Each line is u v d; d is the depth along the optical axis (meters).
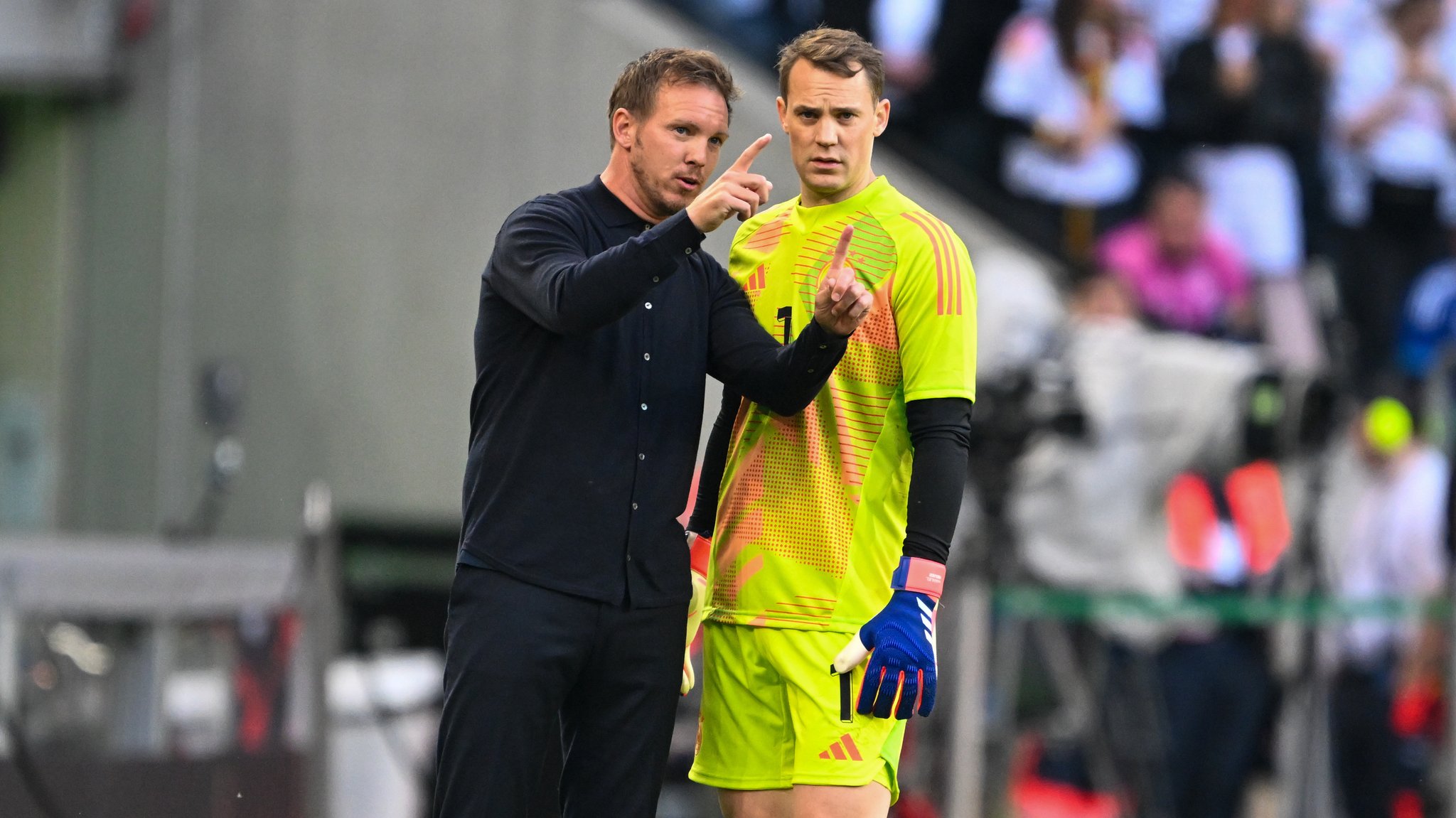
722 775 12.38
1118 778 21.39
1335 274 31.45
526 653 11.17
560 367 11.42
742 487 12.25
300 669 20.72
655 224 11.87
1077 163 29.06
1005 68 29.81
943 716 20.48
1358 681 22.94
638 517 11.46
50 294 31.11
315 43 29.47
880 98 12.02
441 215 28.81
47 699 19.30
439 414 28.67
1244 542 23.44
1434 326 31.61
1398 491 26.28
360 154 29.22
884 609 11.45
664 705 11.62
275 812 20.38
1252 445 23.39
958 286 11.70
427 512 28.67
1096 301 25.11
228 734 20.39
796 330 12.13
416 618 24.78
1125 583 23.11
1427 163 31.98
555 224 11.42
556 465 11.37
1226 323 26.73
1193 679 21.86
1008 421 22.06
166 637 20.23
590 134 27.86
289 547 22.02
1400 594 25.98
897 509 12.09
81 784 19.39
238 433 29.64
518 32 28.39
